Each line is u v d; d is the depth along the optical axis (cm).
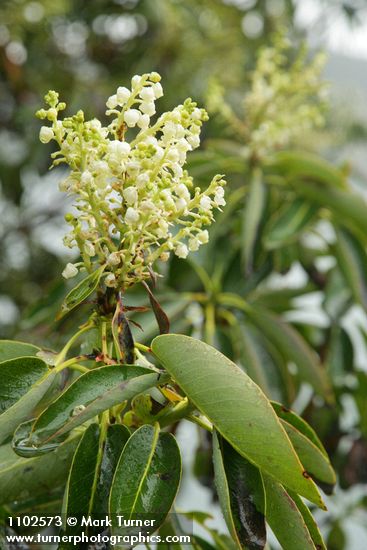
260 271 100
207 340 89
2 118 180
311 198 101
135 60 180
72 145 55
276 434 54
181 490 127
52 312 90
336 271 108
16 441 54
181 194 56
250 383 55
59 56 181
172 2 172
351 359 108
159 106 171
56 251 182
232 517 54
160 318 58
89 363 64
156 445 58
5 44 168
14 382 57
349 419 124
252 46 184
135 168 55
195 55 170
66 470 62
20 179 179
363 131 175
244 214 98
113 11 179
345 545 117
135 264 57
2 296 178
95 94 174
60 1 168
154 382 56
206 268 95
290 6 185
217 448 56
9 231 181
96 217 56
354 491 128
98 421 60
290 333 93
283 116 105
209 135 161
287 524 58
